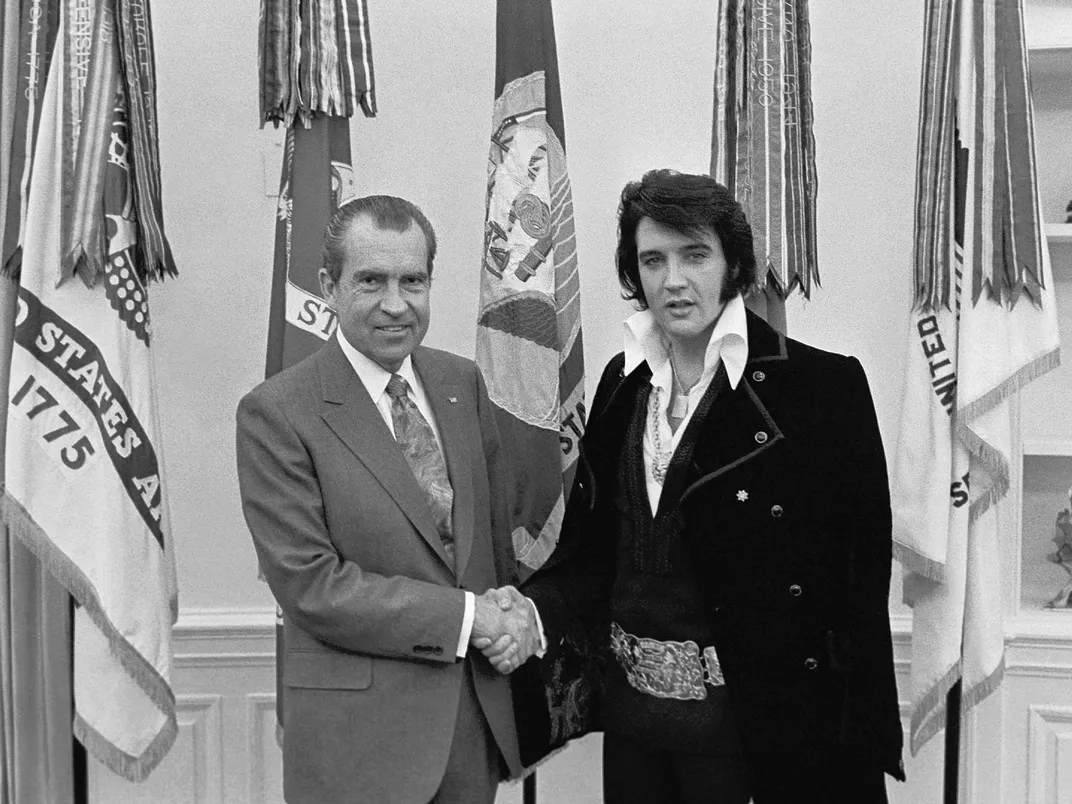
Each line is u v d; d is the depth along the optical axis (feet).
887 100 8.89
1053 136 9.14
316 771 5.37
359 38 7.37
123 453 7.07
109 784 9.23
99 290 7.04
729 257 5.53
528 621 5.72
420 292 5.46
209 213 9.10
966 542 7.52
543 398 7.59
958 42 7.32
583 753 9.31
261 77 7.38
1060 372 9.23
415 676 5.41
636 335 5.89
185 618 9.16
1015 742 8.71
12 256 7.16
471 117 9.16
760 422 5.57
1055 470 9.39
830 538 5.63
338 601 5.18
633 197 5.62
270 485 5.35
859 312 9.05
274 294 7.68
